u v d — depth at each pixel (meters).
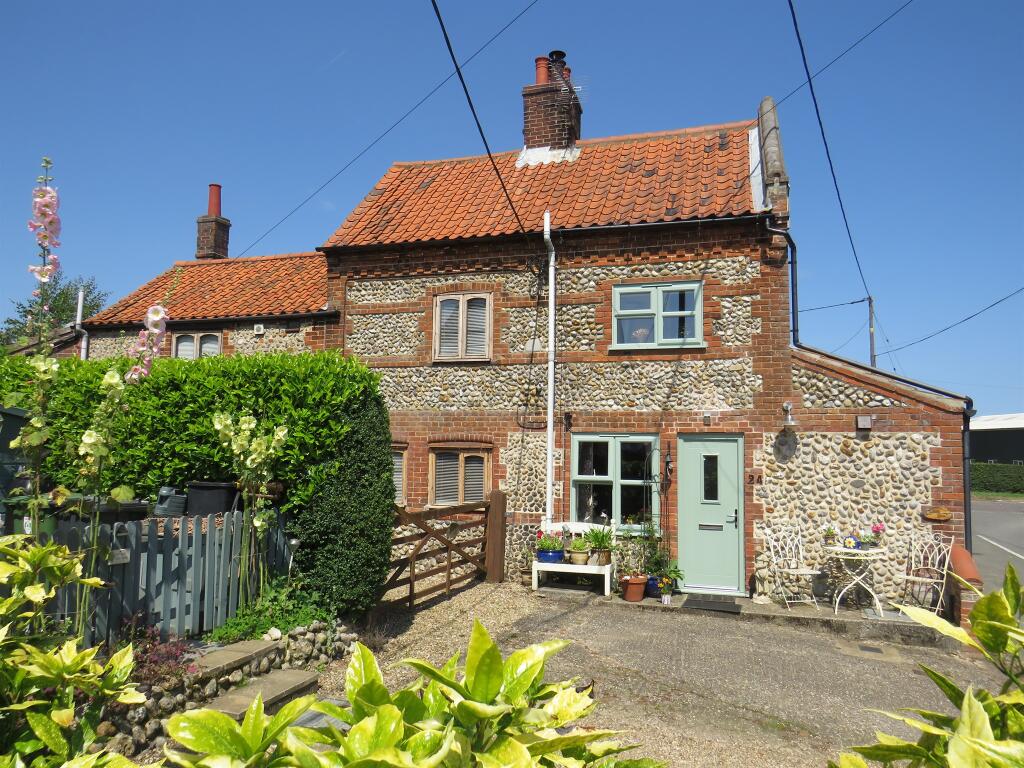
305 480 8.27
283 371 8.50
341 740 1.53
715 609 10.35
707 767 5.51
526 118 15.64
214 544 7.15
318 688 6.70
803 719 6.54
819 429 11.04
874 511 10.69
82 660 3.04
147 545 6.44
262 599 7.46
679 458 11.70
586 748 2.09
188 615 6.80
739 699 7.00
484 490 12.66
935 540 10.41
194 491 8.27
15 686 2.90
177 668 5.66
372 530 8.25
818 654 8.57
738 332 11.56
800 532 10.96
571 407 12.27
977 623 1.92
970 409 10.36
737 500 11.38
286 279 16.33
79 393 9.20
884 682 7.64
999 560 17.78
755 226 11.59
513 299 12.81
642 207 12.58
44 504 5.09
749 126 14.38
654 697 7.00
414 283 13.47
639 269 12.17
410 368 13.27
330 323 13.91
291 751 1.51
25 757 2.78
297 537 8.16
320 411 8.25
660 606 10.52
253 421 7.35
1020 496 41.72
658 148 14.59
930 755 1.79
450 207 14.38
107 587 5.86
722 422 11.48
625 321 12.30
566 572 11.59
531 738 1.80
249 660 6.45
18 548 3.86
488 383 12.79
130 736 5.01
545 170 14.83
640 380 11.98
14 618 3.59
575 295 12.46
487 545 11.97
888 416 10.74
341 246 13.60
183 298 16.38
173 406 8.73
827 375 11.09
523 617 9.77
